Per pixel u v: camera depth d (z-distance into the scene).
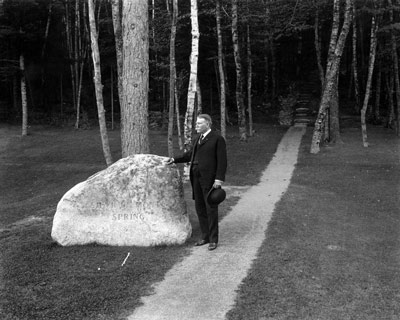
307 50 43.75
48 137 28.72
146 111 9.27
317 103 35.66
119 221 7.10
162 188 7.12
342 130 28.42
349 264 6.52
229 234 7.86
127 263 6.28
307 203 11.15
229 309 4.88
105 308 4.96
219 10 22.20
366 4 24.31
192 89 14.72
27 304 5.10
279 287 5.45
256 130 29.39
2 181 18.78
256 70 40.25
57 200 13.64
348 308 4.97
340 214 10.27
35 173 19.81
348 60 41.12
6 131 31.08
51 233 7.38
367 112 33.97
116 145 25.23
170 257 6.50
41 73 37.72
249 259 6.42
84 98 39.03
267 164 18.59
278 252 6.76
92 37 15.36
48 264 6.34
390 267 6.61
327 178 15.32
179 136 21.95
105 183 7.15
